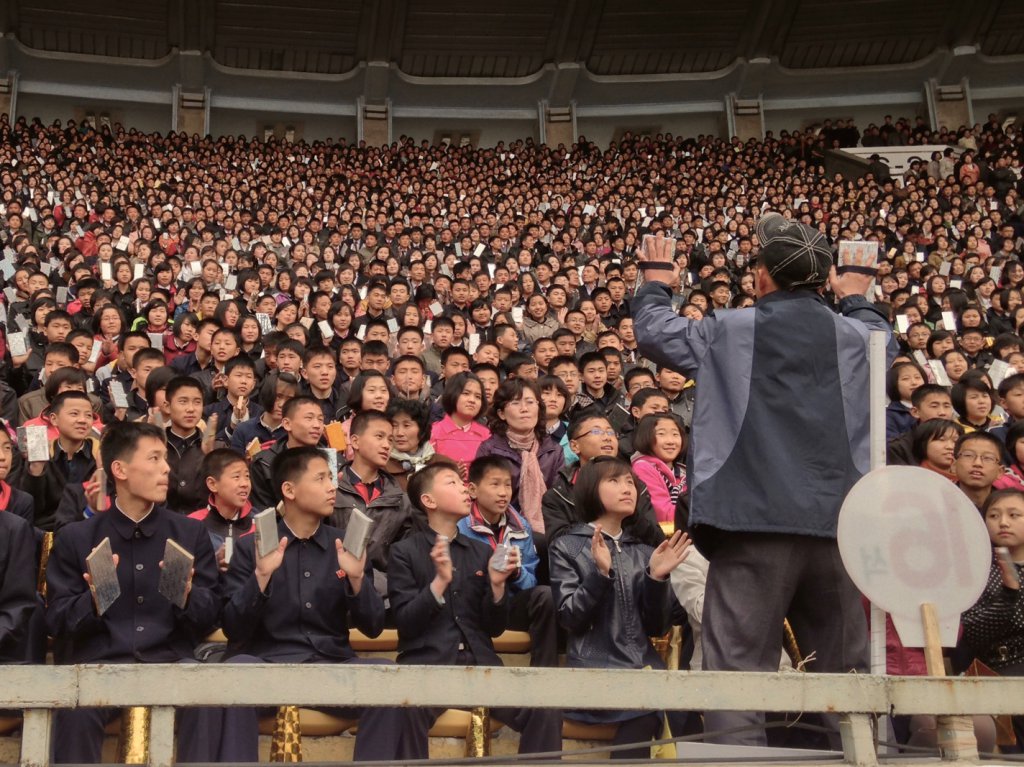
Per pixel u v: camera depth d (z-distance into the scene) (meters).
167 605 3.80
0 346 8.85
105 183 19.22
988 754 2.83
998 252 17.67
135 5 23.83
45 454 5.20
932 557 3.00
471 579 4.21
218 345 7.86
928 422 5.68
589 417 5.70
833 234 18.44
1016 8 24.80
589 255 16.27
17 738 3.46
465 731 3.94
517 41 25.45
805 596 3.20
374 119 25.95
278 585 3.96
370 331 8.69
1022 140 23.73
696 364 3.29
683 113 26.78
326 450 4.97
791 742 3.52
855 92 26.66
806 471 3.09
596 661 4.07
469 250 16.14
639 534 4.52
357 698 2.39
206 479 4.85
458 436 6.44
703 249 16.12
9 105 24.45
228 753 3.36
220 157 22.78
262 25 24.56
